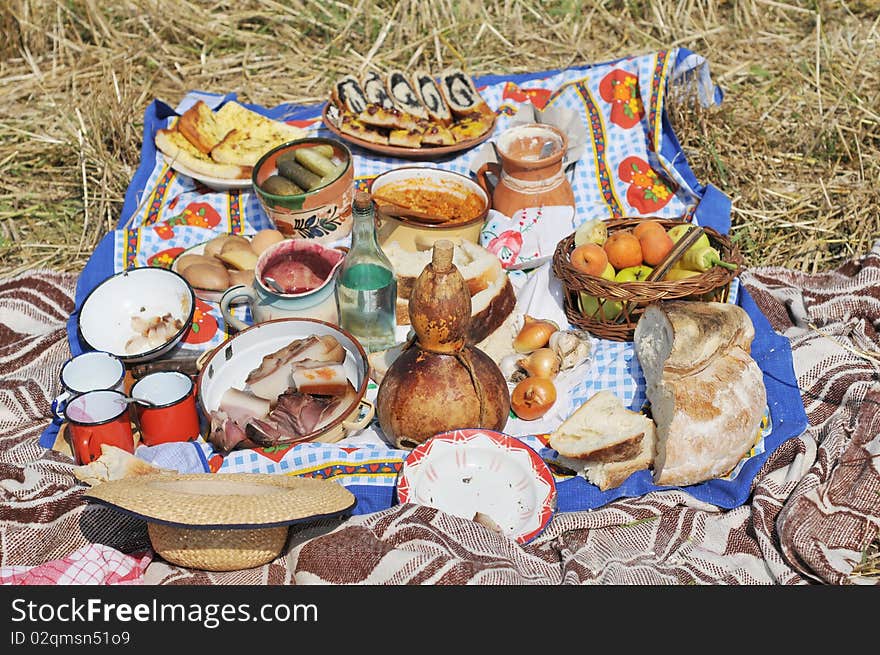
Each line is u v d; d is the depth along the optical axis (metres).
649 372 2.36
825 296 2.91
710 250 2.46
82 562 2.00
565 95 3.57
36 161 3.76
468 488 2.17
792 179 3.64
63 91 4.20
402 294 2.56
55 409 2.27
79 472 2.08
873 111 3.89
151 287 2.64
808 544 2.12
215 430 2.22
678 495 2.24
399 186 2.98
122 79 4.22
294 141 2.92
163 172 3.27
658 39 4.55
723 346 2.23
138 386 2.26
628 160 3.36
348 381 2.28
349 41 4.54
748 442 2.24
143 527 2.15
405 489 2.14
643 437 2.25
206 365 2.33
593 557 2.10
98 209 3.54
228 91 4.25
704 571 2.09
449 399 2.16
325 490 1.91
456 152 3.33
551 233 2.84
